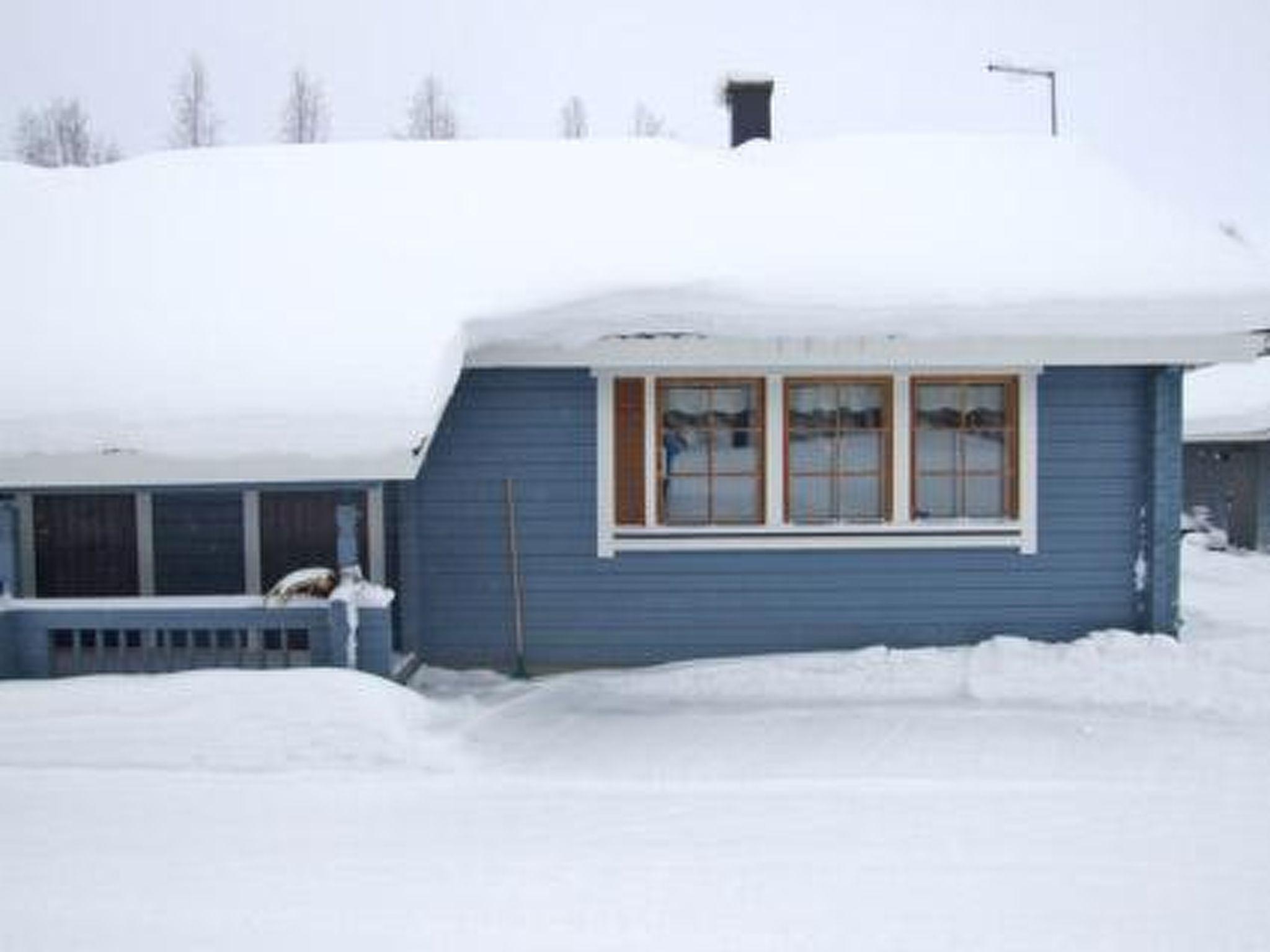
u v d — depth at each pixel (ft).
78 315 29.25
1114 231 31.48
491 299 28.94
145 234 33.06
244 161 37.65
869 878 17.38
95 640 30.01
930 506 31.04
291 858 18.39
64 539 31.01
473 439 30.60
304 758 22.98
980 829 19.29
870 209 32.99
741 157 38.22
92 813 20.47
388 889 17.21
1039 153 36.99
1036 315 28.35
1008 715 25.84
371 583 30.42
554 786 21.72
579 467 30.58
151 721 23.49
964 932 15.69
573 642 30.81
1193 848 18.45
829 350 28.89
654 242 31.09
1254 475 55.98
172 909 16.62
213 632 26.68
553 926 15.96
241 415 26.00
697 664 29.71
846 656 29.45
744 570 30.68
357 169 36.78
